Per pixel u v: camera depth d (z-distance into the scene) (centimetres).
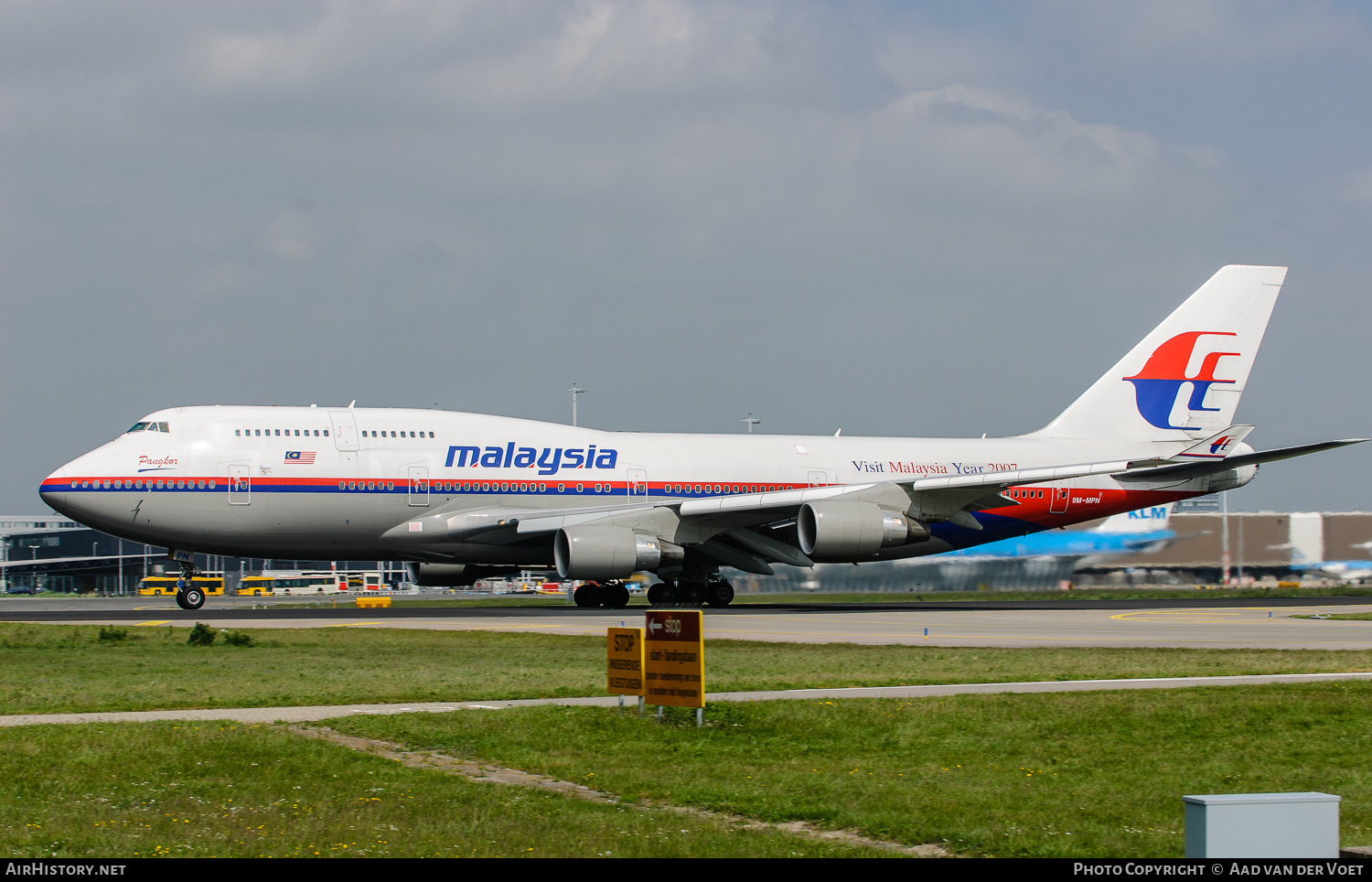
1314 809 1666
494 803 2377
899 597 12300
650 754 2950
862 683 4156
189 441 8512
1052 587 14100
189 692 3956
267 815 2280
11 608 11075
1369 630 6931
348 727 3180
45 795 2434
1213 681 4234
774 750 3005
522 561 9200
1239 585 14900
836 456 9988
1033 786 2595
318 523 8644
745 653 5291
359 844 2094
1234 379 10619
